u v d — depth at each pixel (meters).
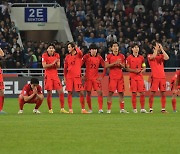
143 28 79.94
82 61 46.00
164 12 82.38
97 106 54.44
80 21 80.88
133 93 46.41
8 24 77.06
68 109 51.12
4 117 41.78
